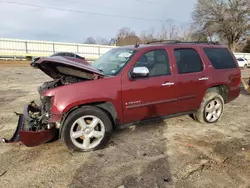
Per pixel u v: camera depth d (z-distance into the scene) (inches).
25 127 135.1
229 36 2094.0
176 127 187.2
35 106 166.1
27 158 132.7
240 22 1999.3
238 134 175.2
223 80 196.7
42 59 130.9
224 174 119.0
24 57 1059.9
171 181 112.1
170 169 123.0
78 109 136.6
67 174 117.3
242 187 108.3
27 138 124.4
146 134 171.3
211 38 2192.4
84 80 143.3
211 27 2082.9
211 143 157.3
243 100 301.3
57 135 156.0
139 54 155.3
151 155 138.6
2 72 643.5
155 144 154.1
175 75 168.7
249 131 182.1
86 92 135.0
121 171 120.5
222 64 200.7
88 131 140.0
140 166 125.6
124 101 148.1
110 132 147.3
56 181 111.3
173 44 176.2
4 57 1023.6
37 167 123.4
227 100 208.8
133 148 147.7
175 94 170.1
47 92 130.4
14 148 145.3
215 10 2046.0
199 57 185.8
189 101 180.7
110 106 146.8
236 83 209.8
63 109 129.7
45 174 117.0
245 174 119.3
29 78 531.5
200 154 140.6
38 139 127.3
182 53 177.0
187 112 185.6
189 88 177.2
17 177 114.0
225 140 163.0
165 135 169.9
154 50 163.0
